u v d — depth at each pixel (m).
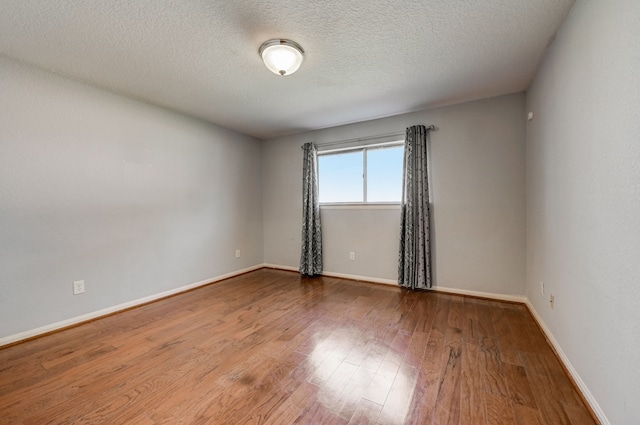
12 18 1.64
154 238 3.06
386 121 3.56
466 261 3.12
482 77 2.50
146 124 2.99
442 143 3.21
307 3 1.57
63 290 2.36
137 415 1.35
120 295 2.75
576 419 1.31
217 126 3.86
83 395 1.50
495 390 1.52
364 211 3.76
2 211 2.05
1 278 2.05
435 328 2.31
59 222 2.34
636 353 1.03
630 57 1.07
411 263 3.32
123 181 2.79
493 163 2.97
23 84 2.14
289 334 2.22
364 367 1.75
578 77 1.54
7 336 2.06
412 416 1.33
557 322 1.87
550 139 2.02
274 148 4.55
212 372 1.71
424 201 3.22
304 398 1.47
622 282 1.12
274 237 4.61
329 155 4.10
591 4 1.39
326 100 3.00
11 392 1.52
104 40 1.89
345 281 3.81
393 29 1.81
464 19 1.72
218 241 3.86
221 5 1.57
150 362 1.82
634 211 1.05
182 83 2.56
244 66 2.27
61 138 2.35
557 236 1.88
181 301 3.03
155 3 1.54
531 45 2.00
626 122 1.10
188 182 3.45
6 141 2.07
